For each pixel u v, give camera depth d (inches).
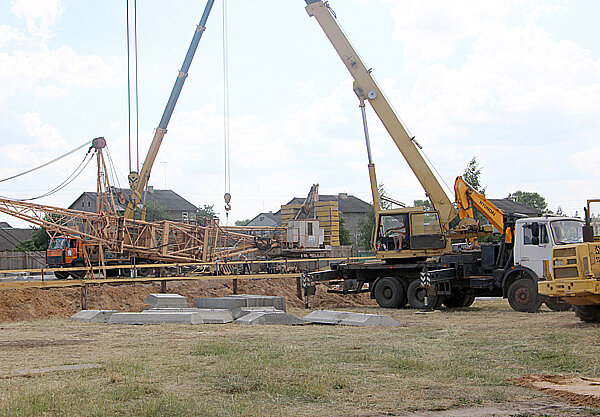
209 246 1268.5
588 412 282.7
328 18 965.8
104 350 477.7
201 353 451.8
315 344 498.0
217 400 306.7
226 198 1194.6
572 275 593.0
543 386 335.6
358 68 952.9
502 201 2534.5
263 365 390.3
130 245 1192.2
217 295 1074.7
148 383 341.7
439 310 845.2
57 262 1194.6
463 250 890.1
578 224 744.3
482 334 554.9
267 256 1285.7
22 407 281.4
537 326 603.2
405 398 311.4
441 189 916.6
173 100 1259.8
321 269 1263.5
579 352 438.3
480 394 319.3
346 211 3184.1
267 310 738.2
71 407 287.6
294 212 1478.8
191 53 1247.5
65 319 762.8
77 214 1153.4
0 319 776.9
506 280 780.0
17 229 3090.6
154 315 687.7
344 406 296.2
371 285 946.7
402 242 912.9
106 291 959.0
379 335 562.3
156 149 1264.8
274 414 281.0
